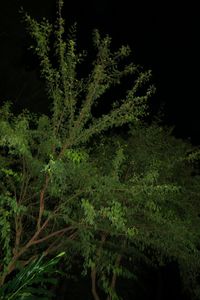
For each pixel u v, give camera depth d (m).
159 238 6.00
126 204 5.89
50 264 2.41
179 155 7.44
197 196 7.43
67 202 5.23
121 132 8.72
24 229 6.28
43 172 4.99
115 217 4.45
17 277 2.35
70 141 4.93
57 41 5.40
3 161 5.49
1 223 4.36
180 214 7.21
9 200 4.39
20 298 2.30
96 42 5.50
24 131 4.75
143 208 5.84
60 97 5.15
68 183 5.10
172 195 6.35
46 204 5.94
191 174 8.73
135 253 7.11
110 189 4.90
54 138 4.73
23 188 5.65
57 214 4.98
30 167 5.13
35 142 5.44
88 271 10.07
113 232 5.60
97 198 4.96
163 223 5.75
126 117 5.06
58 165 4.18
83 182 4.98
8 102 5.73
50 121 5.29
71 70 5.11
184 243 5.83
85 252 5.13
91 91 5.07
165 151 7.41
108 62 5.27
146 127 7.75
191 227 6.67
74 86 5.34
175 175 7.58
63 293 9.85
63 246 5.94
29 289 2.61
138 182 5.11
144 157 6.62
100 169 5.88
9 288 2.32
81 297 10.46
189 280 7.78
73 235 5.70
